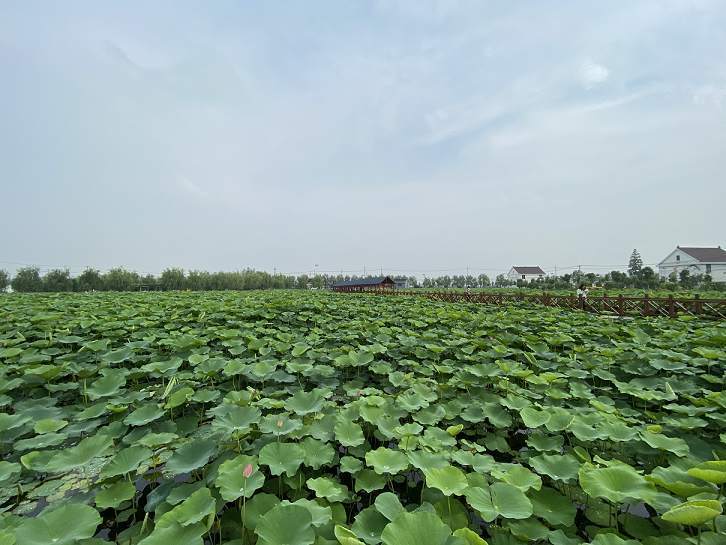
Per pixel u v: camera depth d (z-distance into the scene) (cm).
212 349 763
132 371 533
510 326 997
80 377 589
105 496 271
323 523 226
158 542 203
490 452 414
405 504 319
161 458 358
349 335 848
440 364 667
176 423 421
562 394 480
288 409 407
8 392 525
